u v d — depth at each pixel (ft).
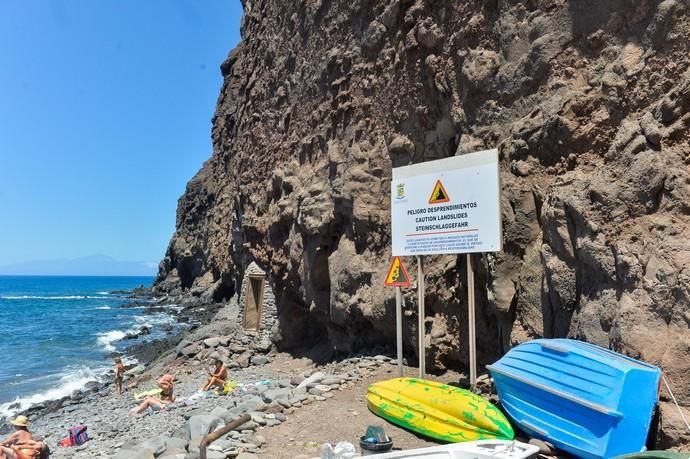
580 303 22.06
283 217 51.90
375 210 39.37
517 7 27.61
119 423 38.52
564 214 23.02
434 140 34.42
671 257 18.54
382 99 39.34
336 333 46.42
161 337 115.24
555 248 23.58
